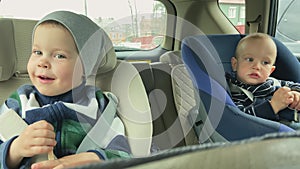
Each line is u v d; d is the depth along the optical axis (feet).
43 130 2.37
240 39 5.69
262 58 5.18
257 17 6.33
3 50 3.71
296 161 0.97
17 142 2.40
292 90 4.94
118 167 0.86
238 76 5.29
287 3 6.12
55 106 2.85
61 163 2.38
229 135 4.39
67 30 2.80
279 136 1.01
